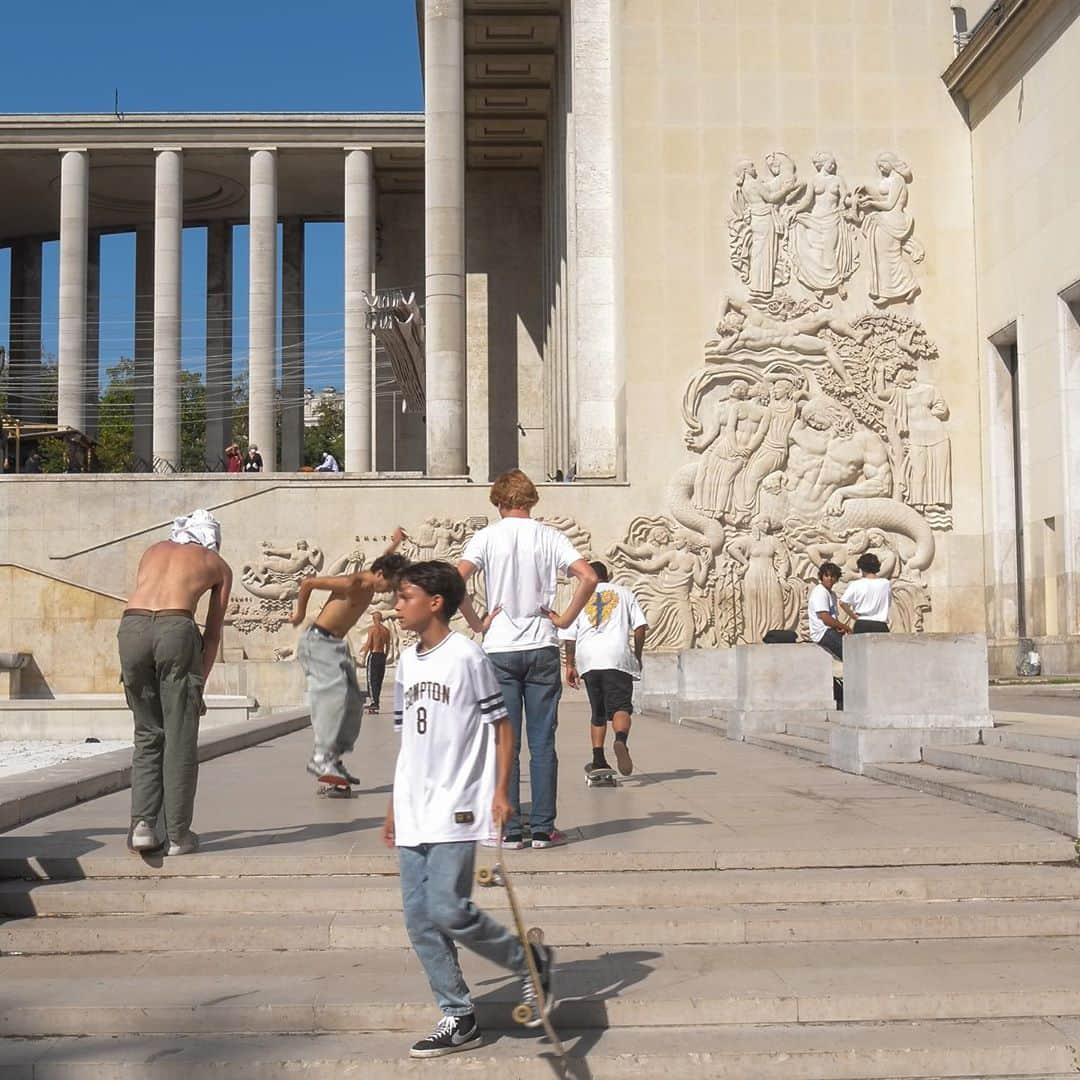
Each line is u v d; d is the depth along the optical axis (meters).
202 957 6.28
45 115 40.19
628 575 28.52
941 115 29.78
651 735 17.31
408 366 37.47
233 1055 5.29
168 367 40.09
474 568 7.91
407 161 42.22
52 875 7.22
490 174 44.09
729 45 29.61
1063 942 6.39
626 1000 5.58
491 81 38.97
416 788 5.37
